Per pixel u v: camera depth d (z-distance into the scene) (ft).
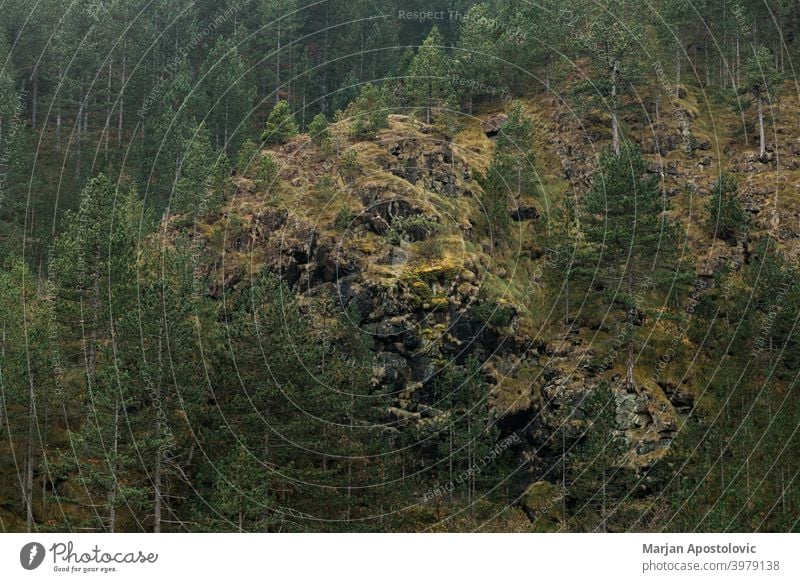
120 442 141.28
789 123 249.96
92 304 163.84
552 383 188.55
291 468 147.33
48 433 162.20
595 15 257.34
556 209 223.92
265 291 159.84
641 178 200.54
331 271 194.90
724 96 261.03
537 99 261.24
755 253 202.90
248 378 152.56
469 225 208.13
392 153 224.94
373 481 153.89
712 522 140.67
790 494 143.74
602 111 250.78
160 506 140.77
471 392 174.50
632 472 162.09
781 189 230.07
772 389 164.76
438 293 192.65
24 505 154.10
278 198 209.46
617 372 187.32
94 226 168.66
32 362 156.76
